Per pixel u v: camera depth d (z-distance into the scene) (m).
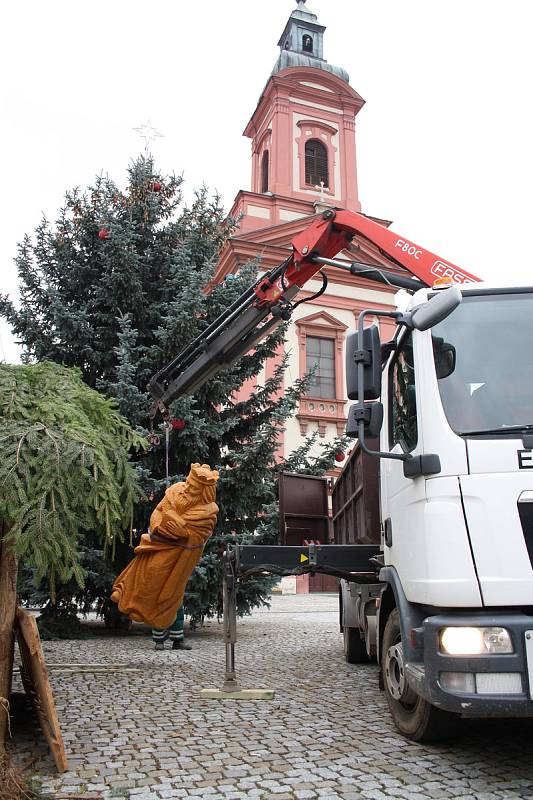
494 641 3.35
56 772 3.73
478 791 3.40
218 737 4.46
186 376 8.45
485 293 4.28
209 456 12.01
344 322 26.72
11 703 4.71
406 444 4.33
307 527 8.12
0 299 11.84
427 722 4.13
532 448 3.61
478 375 3.95
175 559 6.48
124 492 4.52
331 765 3.84
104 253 11.63
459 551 3.55
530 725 4.64
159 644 9.23
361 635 7.79
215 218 12.83
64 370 4.82
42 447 3.76
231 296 12.17
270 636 11.27
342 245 7.66
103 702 5.64
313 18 32.41
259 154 31.17
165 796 3.36
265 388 12.70
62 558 3.69
